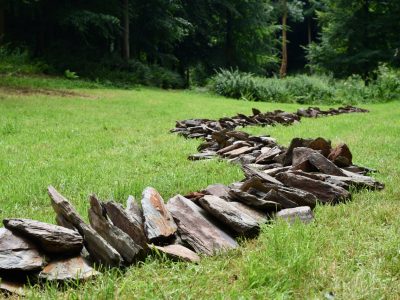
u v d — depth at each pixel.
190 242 2.93
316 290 2.27
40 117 10.36
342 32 33.56
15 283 2.34
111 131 8.68
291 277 2.34
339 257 2.64
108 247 2.52
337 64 34.34
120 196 4.05
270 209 3.56
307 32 59.28
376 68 33.41
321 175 4.43
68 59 25.45
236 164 5.45
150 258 2.64
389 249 2.70
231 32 38.16
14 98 14.27
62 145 6.85
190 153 6.44
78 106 13.31
